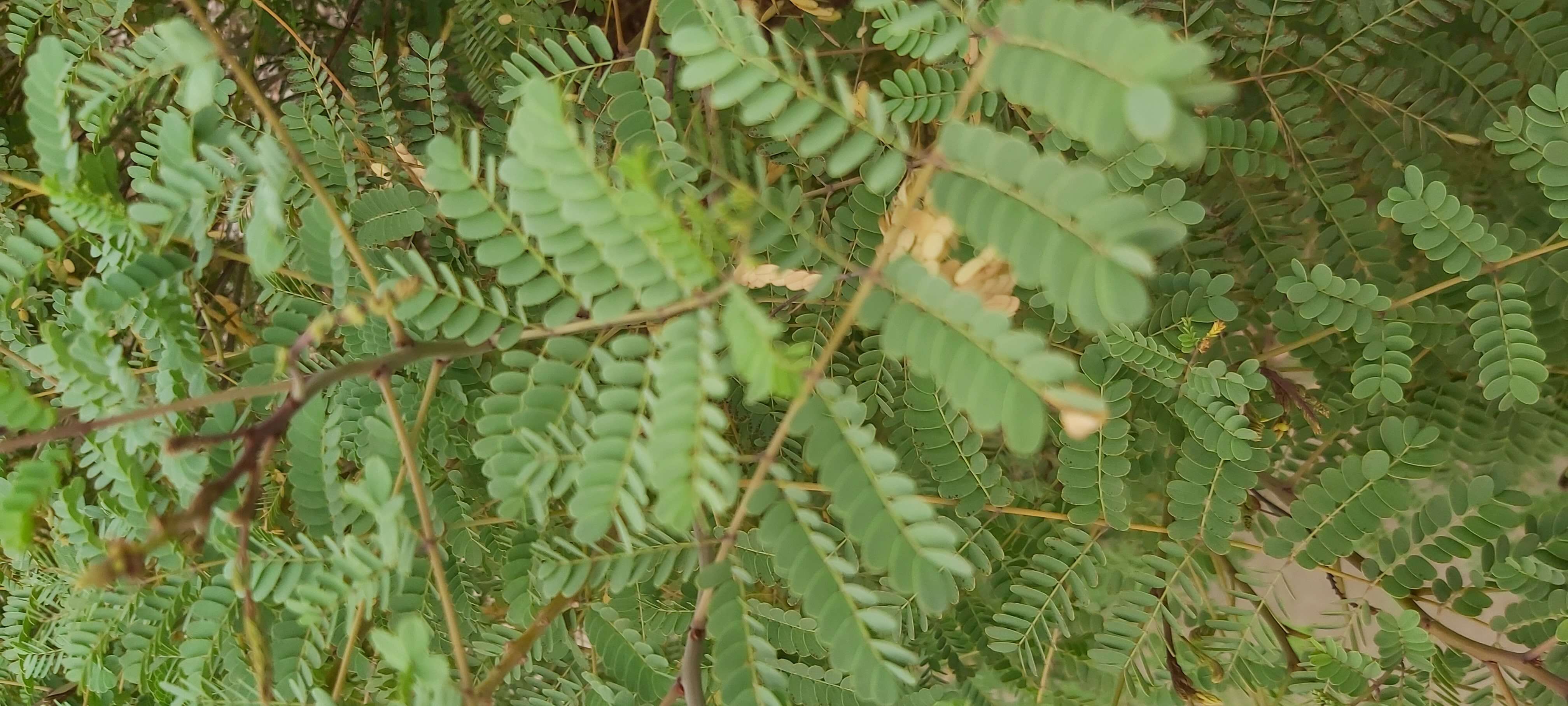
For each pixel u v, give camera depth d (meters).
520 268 0.38
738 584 0.40
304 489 0.42
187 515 0.36
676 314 0.37
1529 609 0.44
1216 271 0.48
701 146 0.43
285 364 0.39
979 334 0.36
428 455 0.45
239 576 0.38
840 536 0.44
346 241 0.39
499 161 0.47
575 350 0.39
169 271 0.40
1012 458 0.54
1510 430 0.48
